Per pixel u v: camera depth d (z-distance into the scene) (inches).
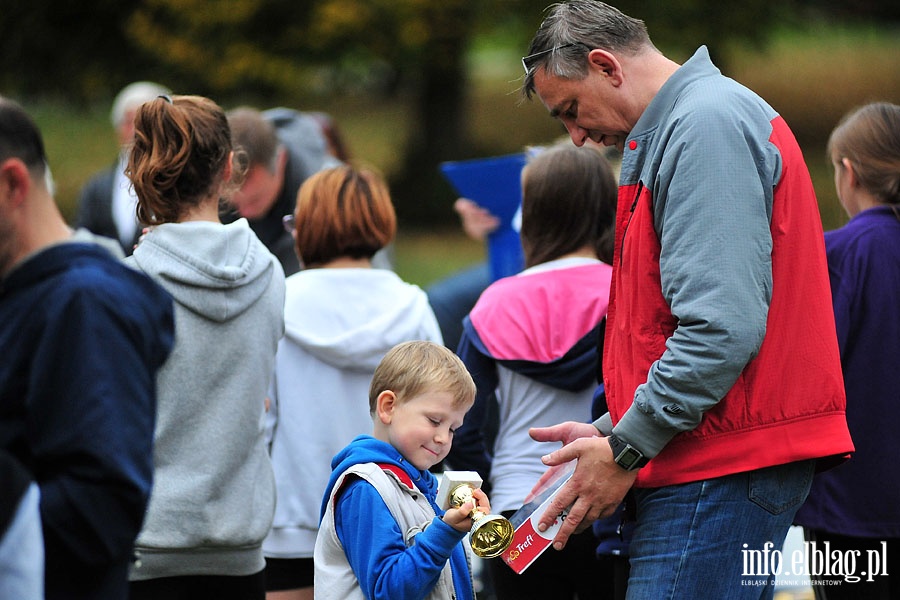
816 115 1975.9
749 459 216.7
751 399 216.5
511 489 273.1
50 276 167.8
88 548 162.6
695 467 219.0
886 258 276.5
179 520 229.5
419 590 205.0
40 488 161.8
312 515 291.4
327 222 299.9
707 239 207.9
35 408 162.7
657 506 225.1
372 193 305.1
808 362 218.4
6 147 165.8
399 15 1391.5
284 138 439.5
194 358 233.5
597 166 283.1
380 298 301.1
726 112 214.4
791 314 217.3
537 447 274.7
